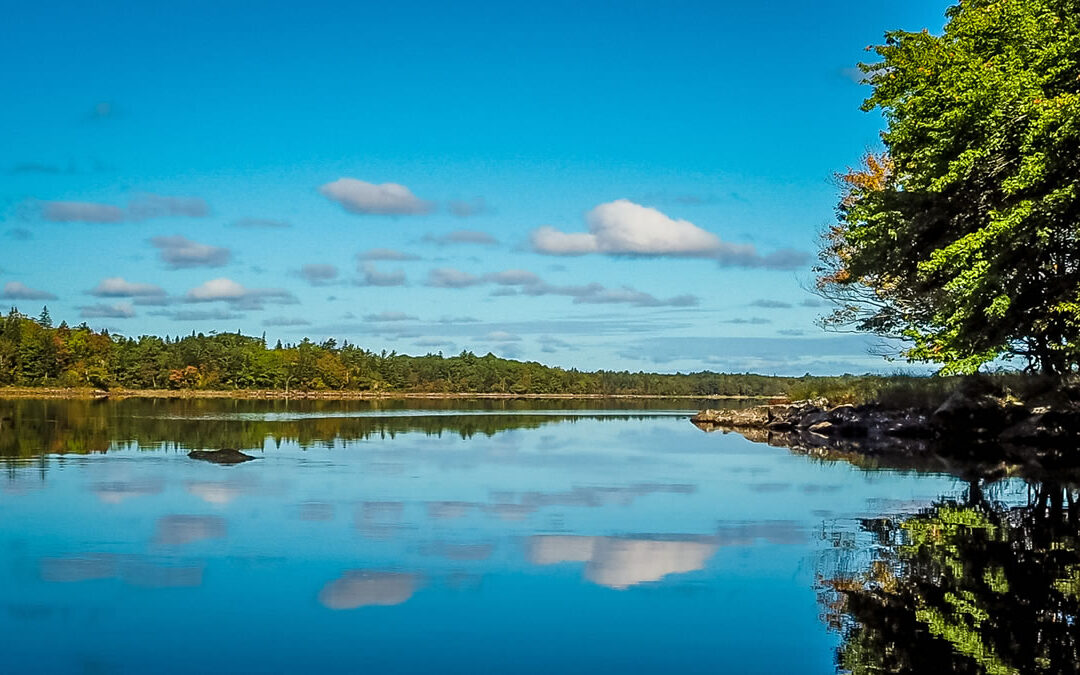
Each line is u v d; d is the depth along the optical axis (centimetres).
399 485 1783
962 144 2186
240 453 2291
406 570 1024
